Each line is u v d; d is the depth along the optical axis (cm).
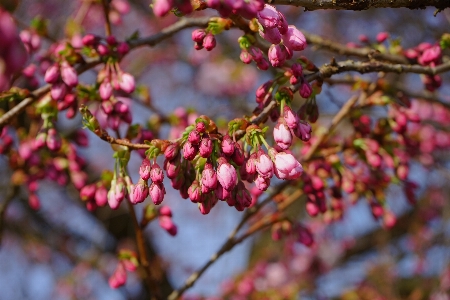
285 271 154
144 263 82
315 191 83
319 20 165
